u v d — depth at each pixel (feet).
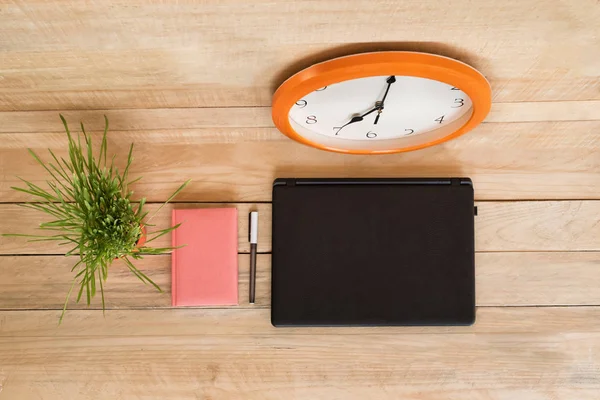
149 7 2.06
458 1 2.02
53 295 3.54
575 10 2.09
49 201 3.33
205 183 3.57
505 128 3.34
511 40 2.32
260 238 3.56
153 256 3.54
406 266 3.42
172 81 2.70
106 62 2.50
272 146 3.55
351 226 3.42
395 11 2.08
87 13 2.10
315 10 2.08
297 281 3.41
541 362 3.55
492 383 3.55
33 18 2.13
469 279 3.42
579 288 3.56
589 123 3.26
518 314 3.56
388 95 2.73
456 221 3.42
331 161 3.56
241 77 2.67
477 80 2.43
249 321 3.55
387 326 3.45
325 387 3.56
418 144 3.29
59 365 3.54
